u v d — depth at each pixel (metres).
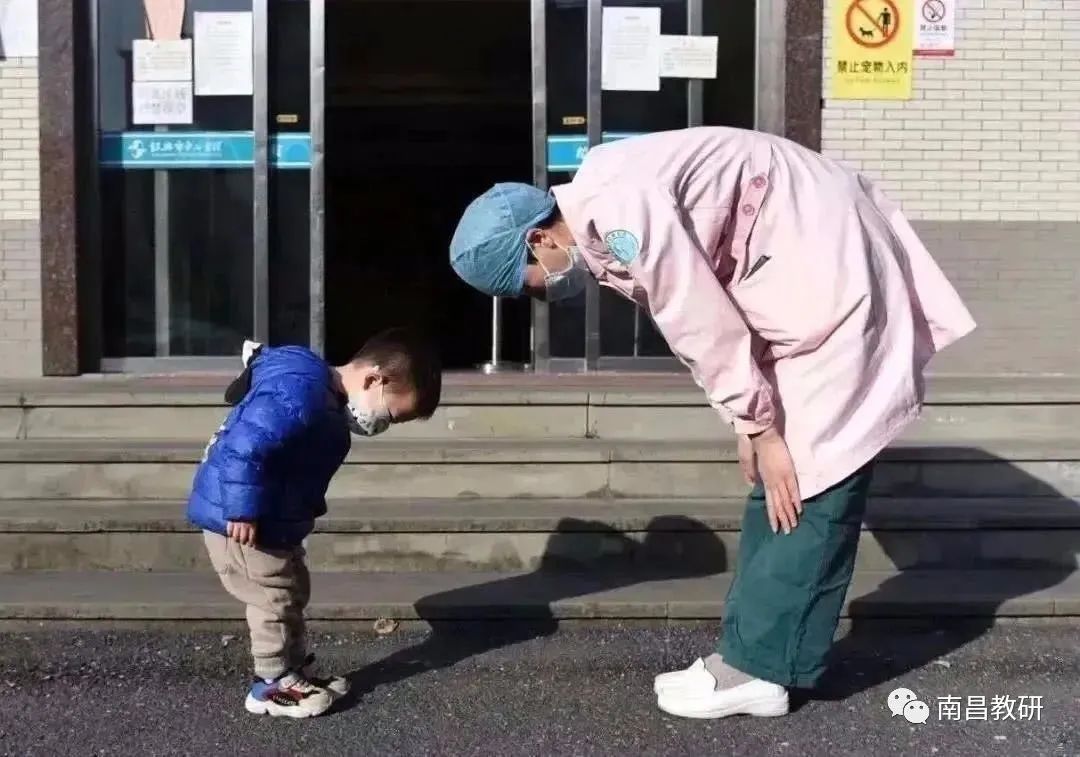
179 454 5.06
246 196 6.83
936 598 4.36
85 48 6.65
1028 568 4.79
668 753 3.37
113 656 4.05
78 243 6.58
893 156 6.64
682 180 3.30
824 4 6.60
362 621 4.25
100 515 4.76
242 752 3.36
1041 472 5.19
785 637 3.50
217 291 6.86
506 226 3.37
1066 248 6.67
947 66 6.62
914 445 5.36
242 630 4.25
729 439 5.53
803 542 3.44
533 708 3.66
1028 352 6.68
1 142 6.48
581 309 6.87
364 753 3.36
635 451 5.11
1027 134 6.63
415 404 3.54
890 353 3.40
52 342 6.52
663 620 4.29
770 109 6.75
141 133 6.78
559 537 4.73
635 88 6.87
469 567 4.72
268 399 3.34
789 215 3.34
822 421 3.36
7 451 5.08
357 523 4.68
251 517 3.32
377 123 10.04
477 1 8.08
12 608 4.22
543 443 5.36
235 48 6.77
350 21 8.56
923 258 3.56
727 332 3.22
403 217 10.13
